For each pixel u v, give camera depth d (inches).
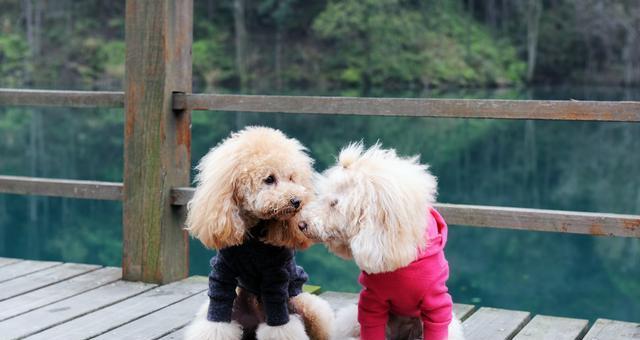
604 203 414.3
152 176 145.7
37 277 150.9
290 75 1235.2
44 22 1238.3
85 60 1193.4
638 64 1309.1
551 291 269.9
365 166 89.4
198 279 152.0
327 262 295.9
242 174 98.2
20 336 115.1
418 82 1215.6
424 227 89.9
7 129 721.6
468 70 1250.6
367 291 96.2
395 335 104.8
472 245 352.8
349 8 1220.5
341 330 105.5
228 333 102.5
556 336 119.6
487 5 1397.6
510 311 131.2
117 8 1277.1
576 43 1366.9
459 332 100.1
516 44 1382.9
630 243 361.1
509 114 122.7
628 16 1318.9
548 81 1371.8
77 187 152.4
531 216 122.6
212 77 1222.9
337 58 1233.4
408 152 593.6
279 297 102.5
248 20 1314.0
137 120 145.9
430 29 1289.4
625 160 581.3
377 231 86.2
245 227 101.6
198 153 524.1
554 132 778.2
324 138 650.8
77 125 766.5
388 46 1226.6
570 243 359.6
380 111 129.8
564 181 493.4
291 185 99.2
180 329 120.6
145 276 148.0
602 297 262.4
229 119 803.4
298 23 1284.4
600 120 118.5
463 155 605.0
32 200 456.4
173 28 144.3
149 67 144.3
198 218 100.0
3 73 1157.1
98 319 124.5
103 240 342.0
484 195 447.8
